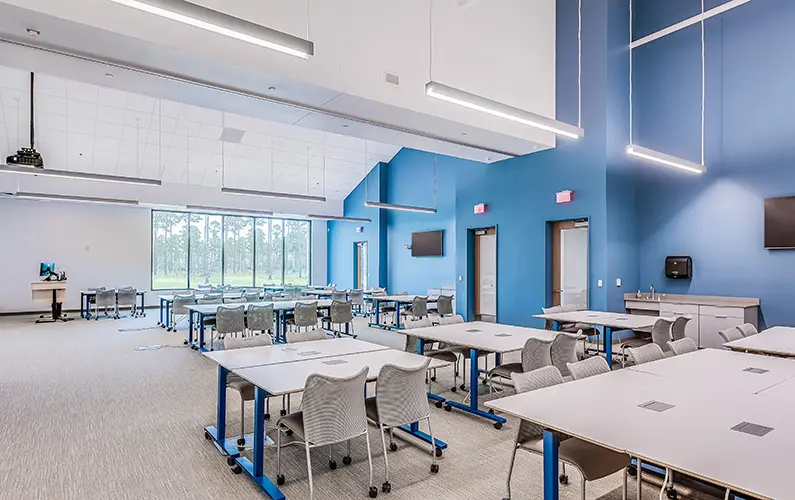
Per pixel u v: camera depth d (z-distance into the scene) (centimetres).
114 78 481
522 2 734
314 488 292
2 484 293
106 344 782
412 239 1276
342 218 1335
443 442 361
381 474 311
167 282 1385
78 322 1053
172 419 414
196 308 750
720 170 680
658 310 700
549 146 779
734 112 666
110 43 406
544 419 203
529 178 834
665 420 202
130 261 1326
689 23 688
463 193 978
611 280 718
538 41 759
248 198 1366
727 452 168
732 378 282
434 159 1213
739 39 662
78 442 360
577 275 774
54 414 425
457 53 642
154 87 507
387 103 562
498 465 324
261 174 1289
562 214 778
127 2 271
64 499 275
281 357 359
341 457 338
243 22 312
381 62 559
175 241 1399
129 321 1073
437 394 497
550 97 779
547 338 434
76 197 973
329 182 1426
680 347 385
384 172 1388
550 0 785
